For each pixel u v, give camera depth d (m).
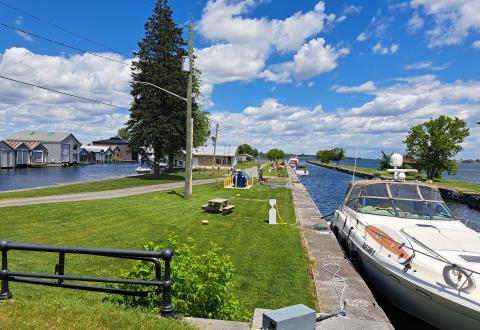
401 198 9.77
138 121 38.81
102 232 12.21
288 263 9.10
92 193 23.55
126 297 5.19
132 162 116.94
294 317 3.84
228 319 5.14
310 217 16.59
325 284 7.46
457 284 5.70
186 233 12.65
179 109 38.62
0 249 4.73
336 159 107.06
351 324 4.63
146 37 38.72
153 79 37.12
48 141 83.62
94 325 4.22
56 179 48.44
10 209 15.38
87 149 104.88
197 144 50.72
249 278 7.97
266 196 25.34
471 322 5.55
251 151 161.75
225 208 16.97
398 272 6.67
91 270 8.14
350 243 9.93
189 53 21.41
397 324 7.27
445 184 45.25
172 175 44.56
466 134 47.44
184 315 4.88
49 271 7.86
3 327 4.06
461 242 7.18
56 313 4.54
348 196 12.02
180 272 5.09
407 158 49.22
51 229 12.31
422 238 7.38
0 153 67.88
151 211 16.97
